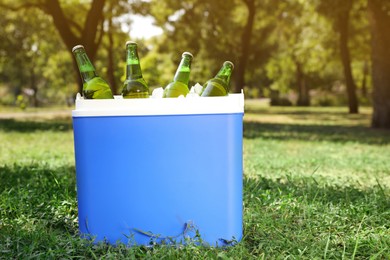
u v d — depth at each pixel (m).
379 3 8.45
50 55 21.55
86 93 1.55
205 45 15.66
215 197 1.48
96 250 1.44
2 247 1.46
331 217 1.81
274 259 1.40
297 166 3.56
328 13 10.26
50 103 35.47
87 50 9.70
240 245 1.48
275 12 15.81
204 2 14.41
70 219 1.76
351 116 13.81
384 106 8.68
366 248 1.52
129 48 1.57
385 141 6.01
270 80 31.69
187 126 1.46
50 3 9.77
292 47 20.00
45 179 2.45
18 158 4.04
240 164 1.54
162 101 1.45
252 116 14.31
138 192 1.46
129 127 1.45
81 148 1.49
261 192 2.19
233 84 21.97
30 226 1.67
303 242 1.54
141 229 1.47
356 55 16.47
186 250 1.40
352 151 4.77
